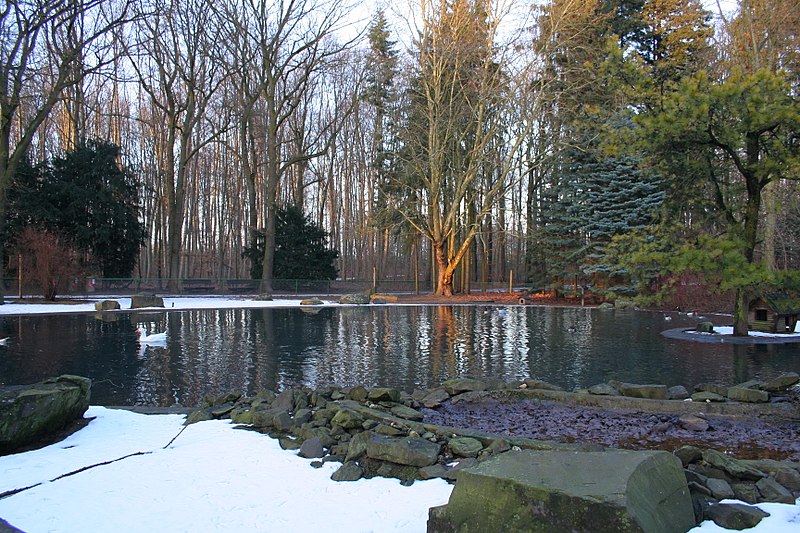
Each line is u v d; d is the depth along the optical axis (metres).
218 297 35.97
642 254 13.43
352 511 4.27
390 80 40.69
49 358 12.86
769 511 4.05
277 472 5.16
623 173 31.33
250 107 39.31
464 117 38.09
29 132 28.48
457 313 27.03
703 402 7.69
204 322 21.77
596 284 32.56
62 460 5.46
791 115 11.17
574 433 6.67
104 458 5.54
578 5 31.25
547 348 14.88
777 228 24.78
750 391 7.84
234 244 62.88
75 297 31.83
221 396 8.13
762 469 4.89
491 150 35.88
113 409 7.68
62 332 17.91
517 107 36.84
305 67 40.31
